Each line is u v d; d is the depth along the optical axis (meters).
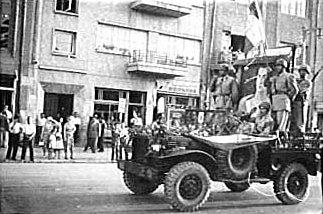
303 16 17.53
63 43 19.84
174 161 14.18
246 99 16.09
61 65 19.89
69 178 17.25
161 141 14.35
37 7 20.84
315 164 15.91
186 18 18.59
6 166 19.14
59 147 20.59
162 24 19.03
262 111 15.67
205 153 14.27
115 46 19.12
